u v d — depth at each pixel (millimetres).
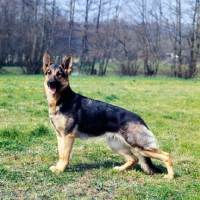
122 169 7035
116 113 6742
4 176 6383
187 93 24562
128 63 50312
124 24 50875
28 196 5523
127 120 6656
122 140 6703
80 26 53344
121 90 25109
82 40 52438
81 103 6871
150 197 5555
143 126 6652
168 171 6625
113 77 44312
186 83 35375
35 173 6652
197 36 47375
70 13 51656
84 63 52562
